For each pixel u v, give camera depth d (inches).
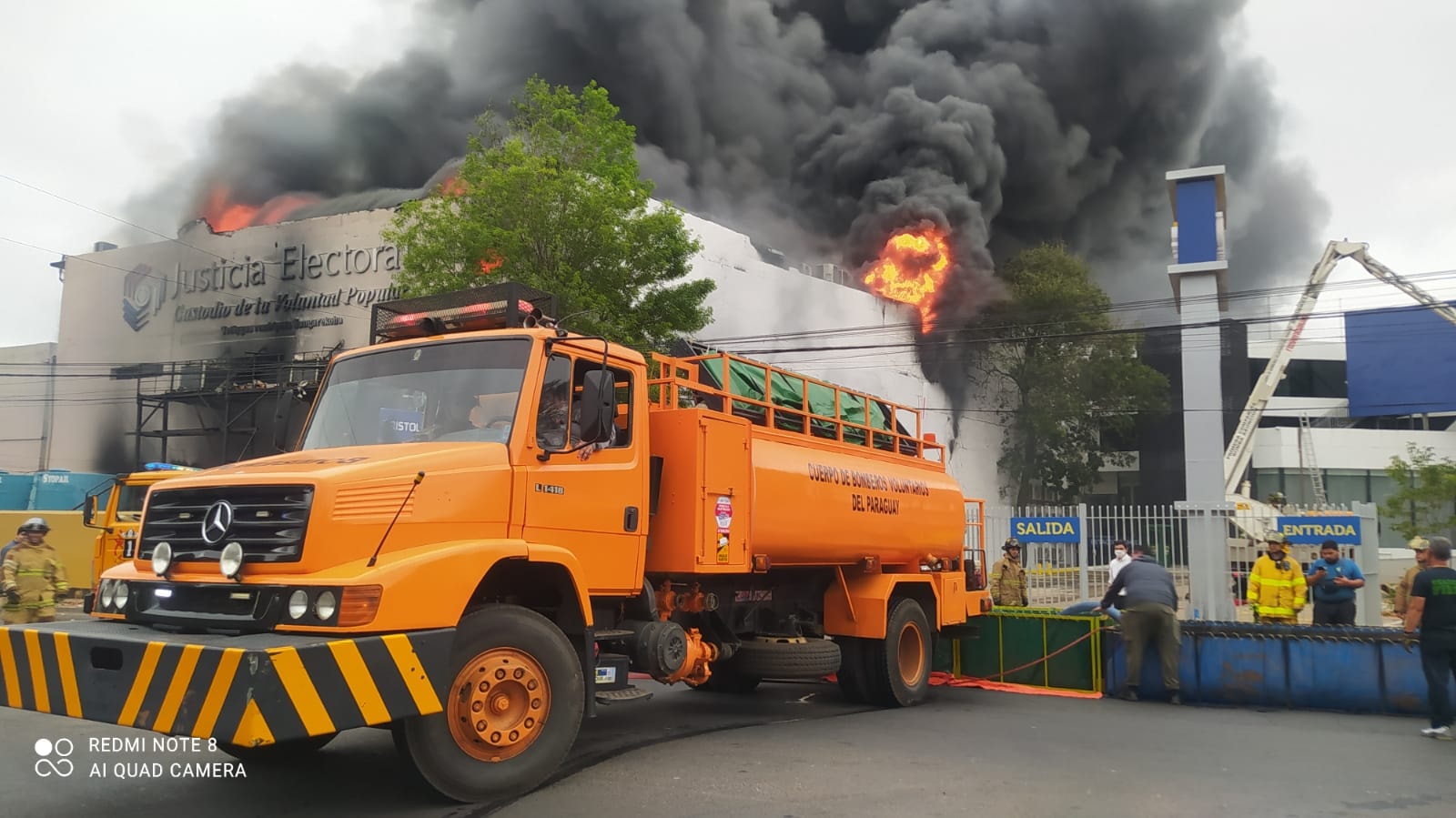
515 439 244.2
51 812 216.8
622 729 328.2
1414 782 263.3
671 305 712.4
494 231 645.3
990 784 251.6
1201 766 280.4
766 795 234.5
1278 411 1731.1
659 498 302.7
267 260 1322.6
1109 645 435.2
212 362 1286.9
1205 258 784.3
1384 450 1563.7
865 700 399.5
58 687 202.7
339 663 189.5
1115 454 1766.7
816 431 386.0
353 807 220.5
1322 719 373.7
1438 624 335.0
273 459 242.7
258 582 202.7
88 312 1469.0
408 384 266.1
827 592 398.0
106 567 572.1
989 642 468.4
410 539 217.5
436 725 212.8
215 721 178.7
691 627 330.6
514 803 224.1
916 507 431.5
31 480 1046.4
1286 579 480.1
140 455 1328.7
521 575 250.4
